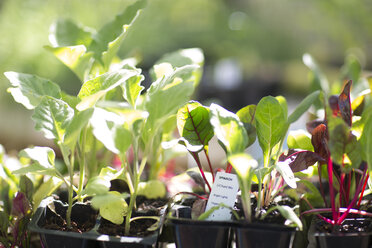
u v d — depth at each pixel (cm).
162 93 70
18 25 229
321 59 405
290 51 394
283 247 65
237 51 374
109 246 69
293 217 62
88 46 91
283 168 68
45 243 71
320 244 69
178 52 103
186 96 68
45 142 213
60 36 92
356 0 368
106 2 268
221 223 68
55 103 75
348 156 72
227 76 324
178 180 111
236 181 75
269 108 74
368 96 106
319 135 77
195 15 364
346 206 80
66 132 71
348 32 379
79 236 70
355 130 76
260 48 387
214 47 373
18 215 77
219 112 68
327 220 74
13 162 105
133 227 76
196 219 71
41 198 81
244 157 60
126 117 66
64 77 254
